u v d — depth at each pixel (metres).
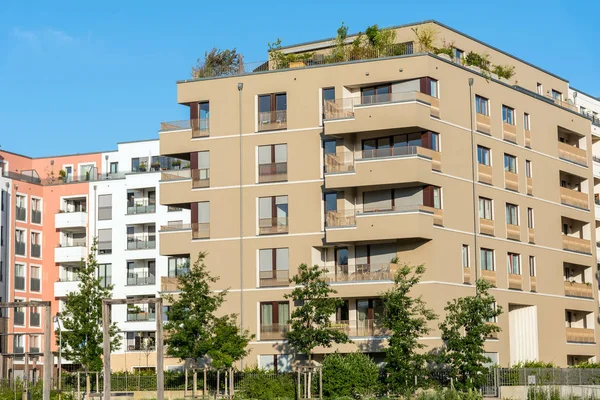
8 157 101.12
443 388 59.00
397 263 66.88
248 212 71.31
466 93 71.31
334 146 69.69
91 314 68.00
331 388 61.03
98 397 61.50
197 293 63.06
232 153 72.19
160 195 73.88
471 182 70.88
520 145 76.56
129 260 96.50
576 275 84.19
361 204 68.62
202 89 73.44
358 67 69.31
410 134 67.94
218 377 63.34
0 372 60.41
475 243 70.62
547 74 85.25
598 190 89.81
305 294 63.03
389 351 60.31
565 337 79.44
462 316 60.88
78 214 98.62
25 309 95.88
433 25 73.12
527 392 61.44
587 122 85.62
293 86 71.00
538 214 77.88
